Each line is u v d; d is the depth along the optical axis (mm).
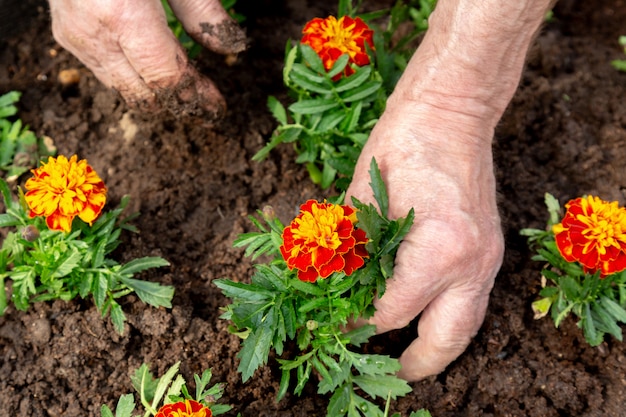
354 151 693
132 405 622
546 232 693
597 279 647
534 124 772
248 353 605
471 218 619
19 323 676
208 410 584
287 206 735
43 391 657
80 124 771
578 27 842
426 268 606
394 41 806
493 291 695
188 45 755
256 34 814
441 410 664
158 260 678
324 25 685
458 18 612
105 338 666
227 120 764
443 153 633
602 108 780
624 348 676
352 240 576
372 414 625
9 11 812
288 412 659
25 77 799
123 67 667
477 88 631
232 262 714
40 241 665
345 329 642
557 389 664
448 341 628
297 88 727
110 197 738
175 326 673
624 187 746
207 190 742
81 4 640
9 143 756
